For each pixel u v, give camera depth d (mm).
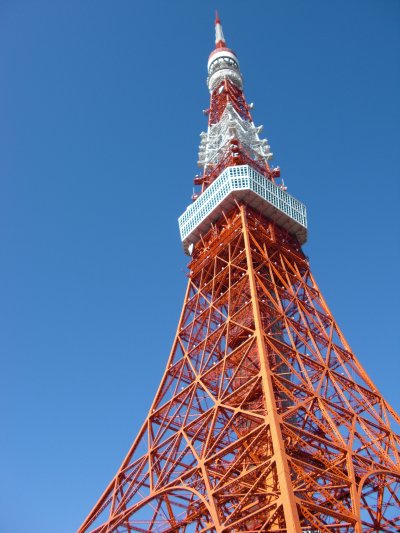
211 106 121375
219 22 138250
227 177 91875
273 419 57750
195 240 95812
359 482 60219
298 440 59188
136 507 66562
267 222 92188
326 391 71312
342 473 60000
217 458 61531
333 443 61531
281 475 52438
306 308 83125
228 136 106562
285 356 75125
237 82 125688
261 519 59281
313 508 53781
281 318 75812
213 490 58906
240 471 64250
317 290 86875
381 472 63656
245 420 70125
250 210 92000
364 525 62219
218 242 88562
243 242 87688
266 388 61344
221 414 70625
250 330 71188
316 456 61656
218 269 88375
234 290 82000
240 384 75500
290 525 48531
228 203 91625
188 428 69438
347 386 74500
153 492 66000
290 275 86125
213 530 60062
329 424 64438
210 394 68750
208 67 129500
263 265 84562
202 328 82125
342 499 62906
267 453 64500
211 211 92375
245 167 92812
